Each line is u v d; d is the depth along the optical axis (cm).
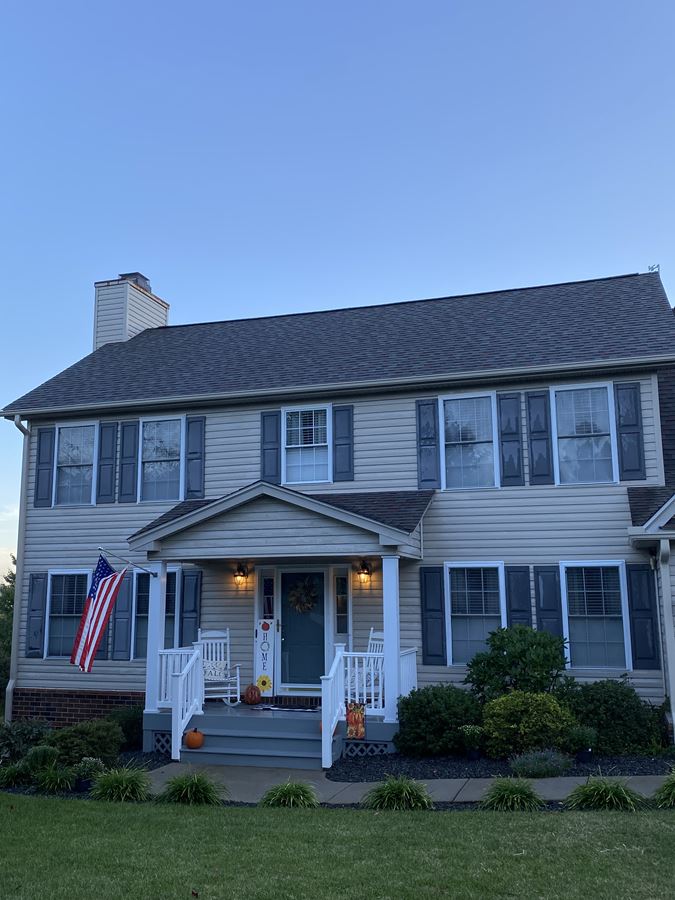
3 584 4188
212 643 1435
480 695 1223
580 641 1316
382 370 1474
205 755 1181
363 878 605
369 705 1242
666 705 1202
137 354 1820
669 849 662
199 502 1528
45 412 1636
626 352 1332
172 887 591
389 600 1218
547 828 729
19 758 1092
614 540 1323
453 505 1408
